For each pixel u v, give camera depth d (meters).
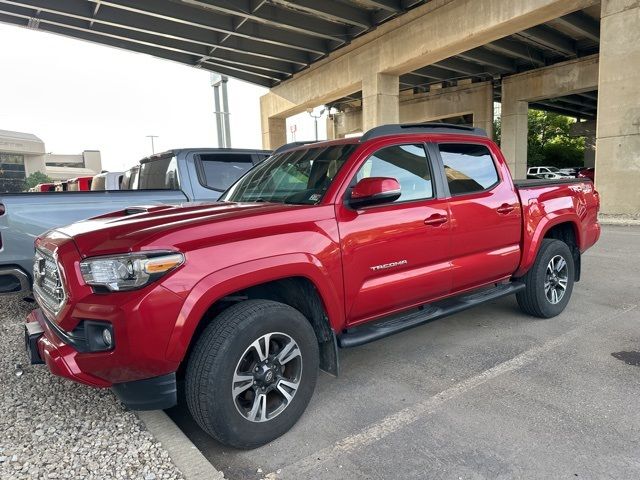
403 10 18.66
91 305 2.44
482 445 2.70
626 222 12.28
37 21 19.67
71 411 3.13
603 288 5.96
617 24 13.62
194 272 2.47
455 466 2.52
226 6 17.64
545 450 2.63
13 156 63.88
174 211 3.14
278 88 29.27
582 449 2.62
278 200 3.50
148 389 2.48
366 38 21.20
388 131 3.62
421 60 19.16
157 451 2.66
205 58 24.38
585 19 20.53
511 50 23.59
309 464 2.60
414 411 3.12
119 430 2.89
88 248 2.52
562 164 46.81
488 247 4.05
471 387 3.43
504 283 4.54
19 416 3.06
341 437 2.86
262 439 2.75
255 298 3.13
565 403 3.14
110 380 2.47
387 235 3.30
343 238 3.08
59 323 2.62
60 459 2.58
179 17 18.64
